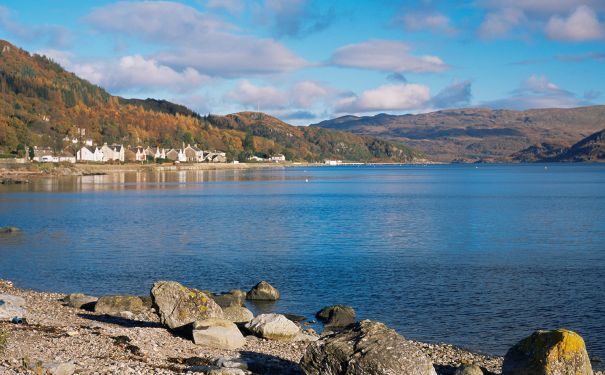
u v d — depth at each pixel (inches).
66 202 3858.3
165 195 4648.1
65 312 1147.9
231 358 813.2
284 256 1897.1
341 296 1392.7
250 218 2997.0
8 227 2463.1
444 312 1253.7
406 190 5649.6
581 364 738.8
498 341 1074.7
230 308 1133.7
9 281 1517.0
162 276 1610.5
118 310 1184.8
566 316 1222.3
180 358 815.1
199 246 2086.6
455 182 7416.3
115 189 5216.5
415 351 701.9
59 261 1804.9
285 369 815.1
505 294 1400.1
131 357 792.3
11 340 829.8
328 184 6776.6
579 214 3211.1
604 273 1627.7
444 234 2402.8
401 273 1635.1
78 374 673.0
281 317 1024.9
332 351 717.3
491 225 2711.6
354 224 2751.0
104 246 2078.0
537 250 2006.6
